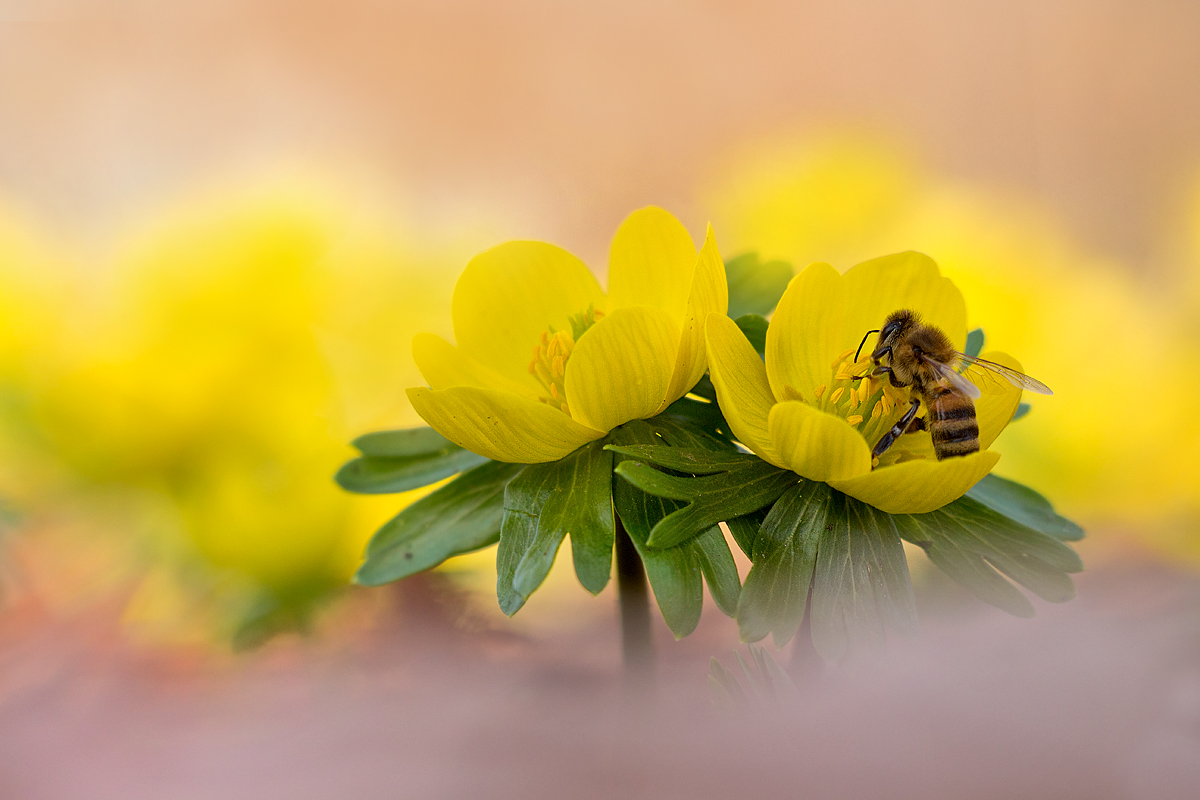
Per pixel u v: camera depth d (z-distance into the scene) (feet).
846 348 0.75
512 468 0.74
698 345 0.72
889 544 0.71
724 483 0.71
